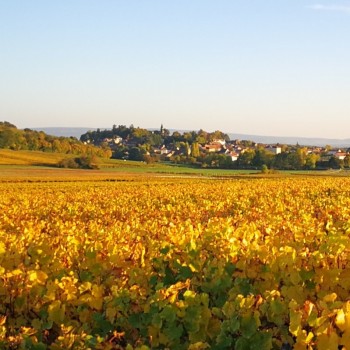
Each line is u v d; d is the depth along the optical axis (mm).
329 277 5621
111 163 116750
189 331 4836
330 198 23953
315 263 5777
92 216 17328
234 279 6297
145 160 135875
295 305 4270
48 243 7586
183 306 4887
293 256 5855
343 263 5973
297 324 4059
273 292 4930
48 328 5254
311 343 4066
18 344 4660
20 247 7598
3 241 8422
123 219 15648
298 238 7914
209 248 7383
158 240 8219
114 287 5520
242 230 8484
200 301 4945
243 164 120938
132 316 5172
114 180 62062
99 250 6922
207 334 4938
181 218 15898
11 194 32188
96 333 5316
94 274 6363
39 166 101375
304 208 17453
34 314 5680
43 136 151250
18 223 14359
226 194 27719
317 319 4059
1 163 102062
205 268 6188
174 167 117875
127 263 6672
